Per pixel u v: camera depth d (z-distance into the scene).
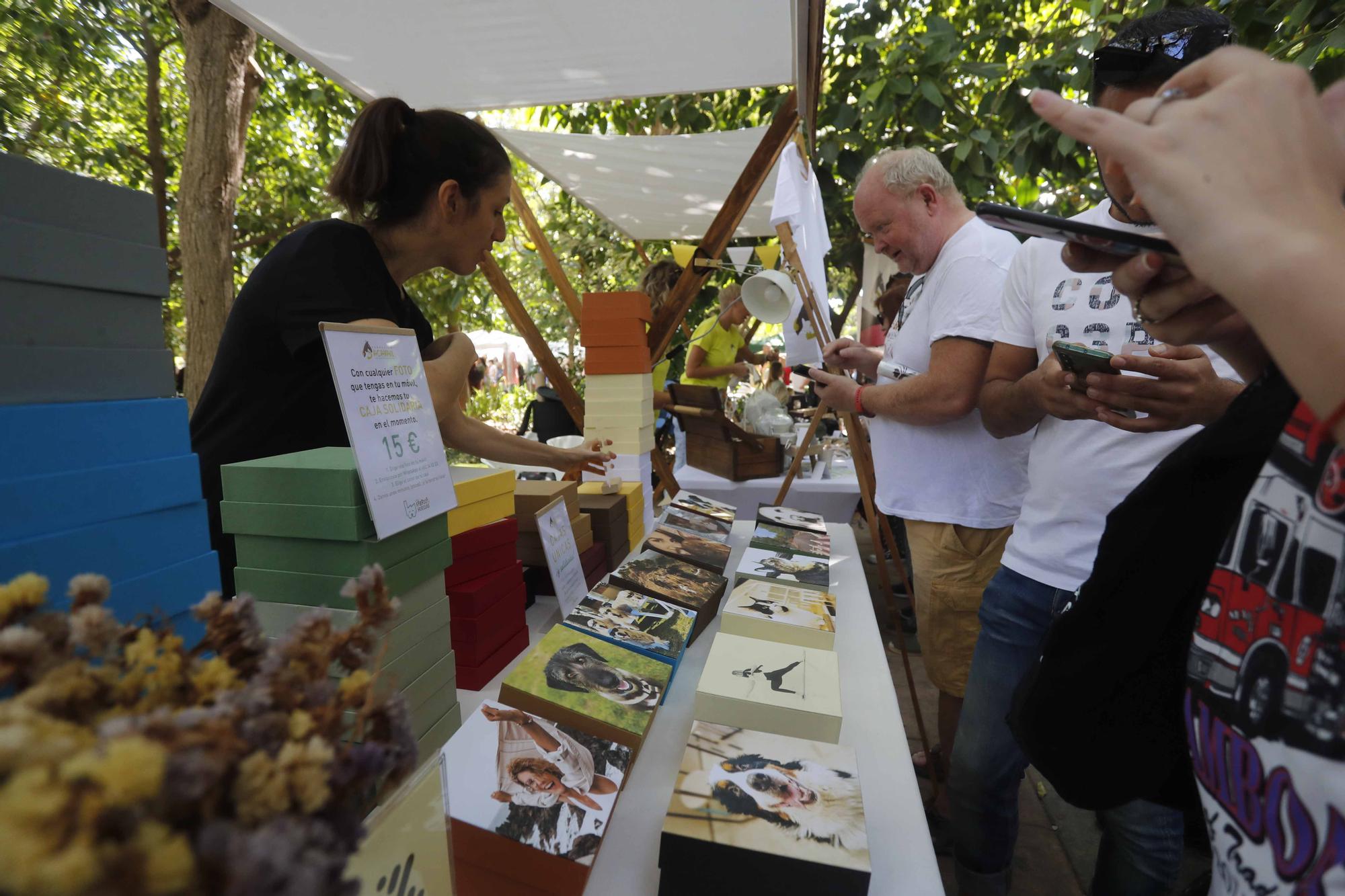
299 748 0.29
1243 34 2.42
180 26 3.77
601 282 7.74
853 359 2.06
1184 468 0.69
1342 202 0.33
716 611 1.39
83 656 0.39
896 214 1.77
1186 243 0.34
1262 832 0.45
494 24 1.94
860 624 1.36
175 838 0.24
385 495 0.80
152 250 0.63
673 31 1.98
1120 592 0.76
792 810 0.71
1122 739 0.80
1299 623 0.43
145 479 0.62
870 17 4.06
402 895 0.50
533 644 1.27
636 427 2.10
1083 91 3.45
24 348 0.53
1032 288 1.45
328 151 5.76
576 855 0.66
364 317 1.17
